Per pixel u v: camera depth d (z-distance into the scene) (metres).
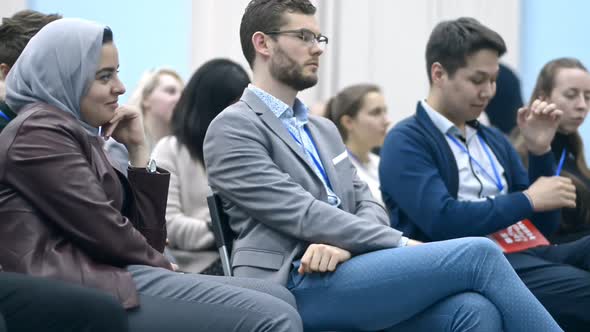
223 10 7.02
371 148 5.77
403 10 7.62
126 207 3.47
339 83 7.50
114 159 3.55
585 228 4.66
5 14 6.40
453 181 4.20
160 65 6.98
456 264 3.28
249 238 3.56
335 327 3.47
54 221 3.04
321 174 3.72
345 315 3.43
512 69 7.07
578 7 7.69
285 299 3.26
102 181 3.20
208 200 3.63
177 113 4.75
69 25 3.27
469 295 3.29
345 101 5.71
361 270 3.38
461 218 4.02
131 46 6.90
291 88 3.71
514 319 3.24
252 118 3.62
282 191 3.49
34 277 2.87
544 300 4.10
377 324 3.42
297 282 3.48
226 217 3.67
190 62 7.00
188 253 4.62
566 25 7.70
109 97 3.30
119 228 3.07
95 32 3.26
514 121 6.60
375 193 5.47
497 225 4.03
